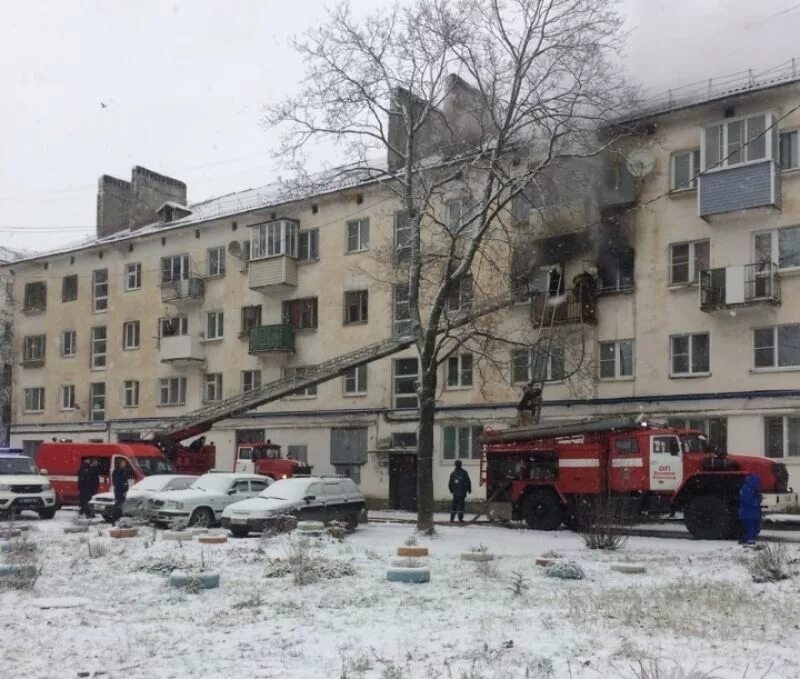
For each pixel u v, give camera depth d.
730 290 25.05
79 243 48.41
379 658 7.47
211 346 39.19
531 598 10.67
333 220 35.44
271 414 36.38
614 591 11.11
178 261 41.03
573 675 6.78
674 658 7.36
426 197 21.78
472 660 7.34
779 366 24.56
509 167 27.45
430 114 24.47
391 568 12.07
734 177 25.11
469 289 27.95
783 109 24.97
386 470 32.50
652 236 27.23
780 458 24.20
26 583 11.75
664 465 20.08
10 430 47.44
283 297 36.69
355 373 34.28
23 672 7.11
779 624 8.92
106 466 28.16
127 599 10.76
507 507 22.97
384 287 31.22
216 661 7.45
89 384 44.38
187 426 32.16
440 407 31.33
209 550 15.85
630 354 27.58
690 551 16.25
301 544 15.18
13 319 48.53
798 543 18.11
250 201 42.31
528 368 28.80
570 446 21.69
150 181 48.19
